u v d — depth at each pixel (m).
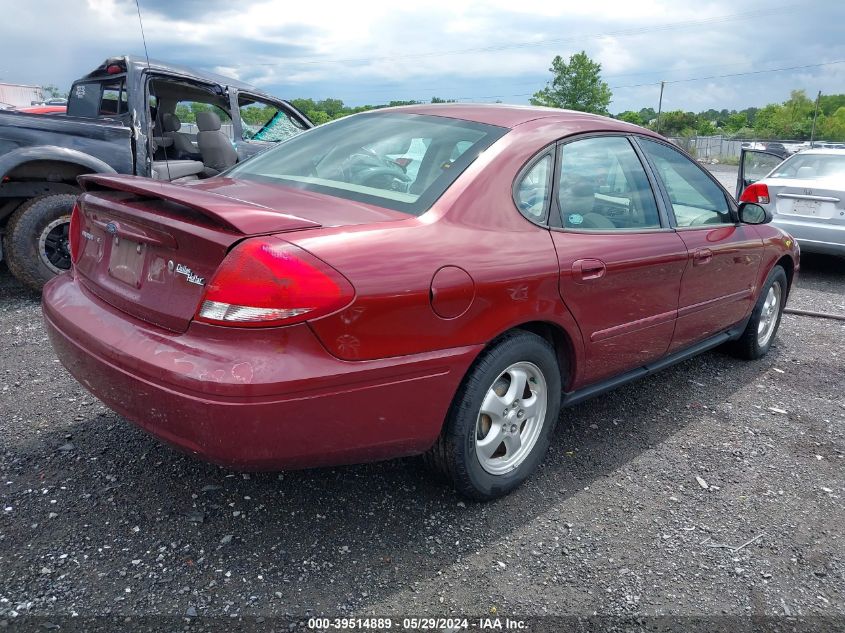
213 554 2.47
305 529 2.64
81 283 2.83
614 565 2.56
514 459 2.95
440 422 2.54
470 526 2.74
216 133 7.01
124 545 2.48
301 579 2.37
